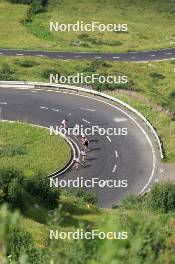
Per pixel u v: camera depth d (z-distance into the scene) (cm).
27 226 6762
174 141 15662
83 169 13812
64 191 10775
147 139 15650
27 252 4144
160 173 14012
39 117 16662
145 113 17125
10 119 16312
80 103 17850
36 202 8381
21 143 14738
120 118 16875
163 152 15038
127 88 19762
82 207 9162
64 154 14312
